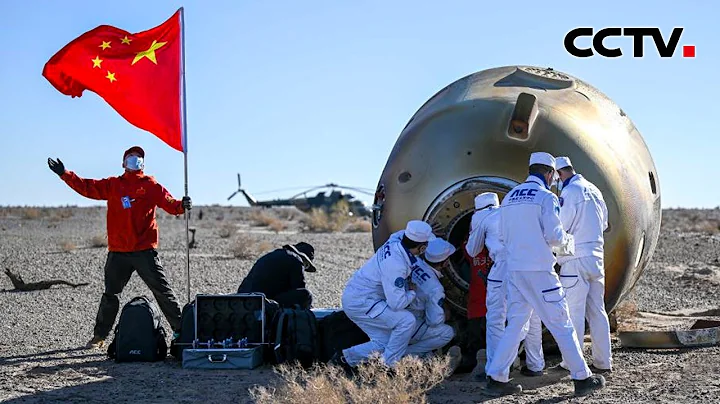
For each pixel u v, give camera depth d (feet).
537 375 28.35
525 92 30.32
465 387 26.99
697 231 122.72
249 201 155.43
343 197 189.16
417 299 28.58
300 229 126.82
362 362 26.32
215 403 25.27
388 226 29.73
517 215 25.52
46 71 35.70
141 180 34.30
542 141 28.91
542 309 25.40
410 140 30.09
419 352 28.40
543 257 25.26
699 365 29.25
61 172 33.63
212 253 80.28
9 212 198.70
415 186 29.19
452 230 29.40
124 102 35.70
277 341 29.89
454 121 29.55
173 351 31.91
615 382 27.09
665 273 62.59
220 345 30.58
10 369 30.42
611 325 37.06
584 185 27.68
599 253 27.71
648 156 33.30
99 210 227.40
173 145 35.63
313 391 23.72
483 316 28.32
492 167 28.48
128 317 31.71
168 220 170.91
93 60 35.63
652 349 32.48
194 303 31.24
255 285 33.19
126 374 29.45
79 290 54.03
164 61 35.88
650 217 31.55
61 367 30.73
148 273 34.19
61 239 101.09
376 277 28.27
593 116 31.35
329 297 50.88
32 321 42.42
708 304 47.93
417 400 24.27
